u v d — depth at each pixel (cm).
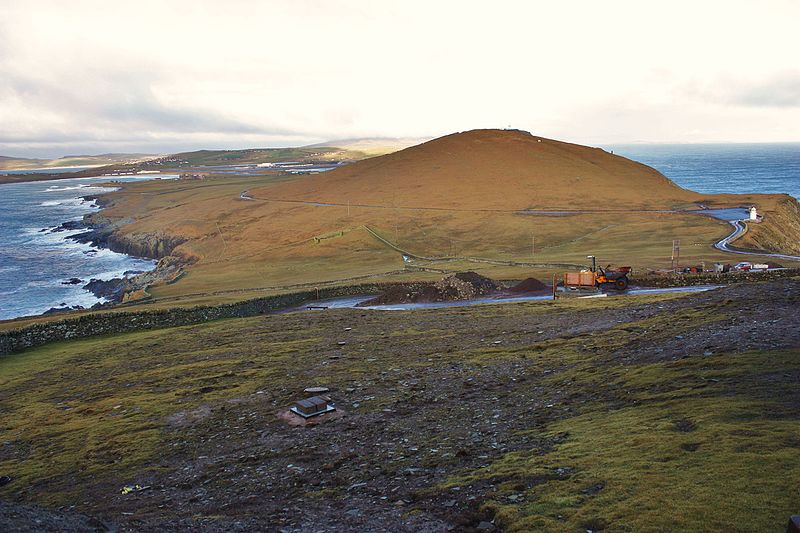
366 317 5144
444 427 1920
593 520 970
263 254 13550
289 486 1608
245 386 3084
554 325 3666
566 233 13012
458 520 1113
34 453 2480
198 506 1562
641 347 2405
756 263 7231
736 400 1426
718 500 945
